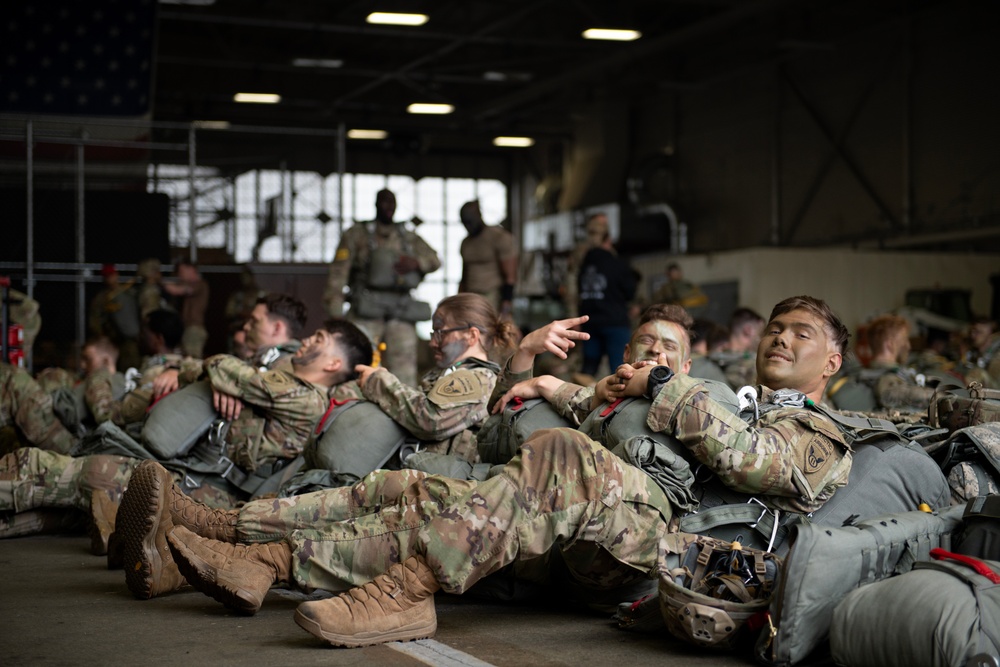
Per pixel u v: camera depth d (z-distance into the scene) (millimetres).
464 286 10789
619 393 3441
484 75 27891
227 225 15250
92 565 4496
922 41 21047
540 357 11789
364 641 2986
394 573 3064
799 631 2770
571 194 30375
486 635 3182
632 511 3127
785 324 3623
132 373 6902
